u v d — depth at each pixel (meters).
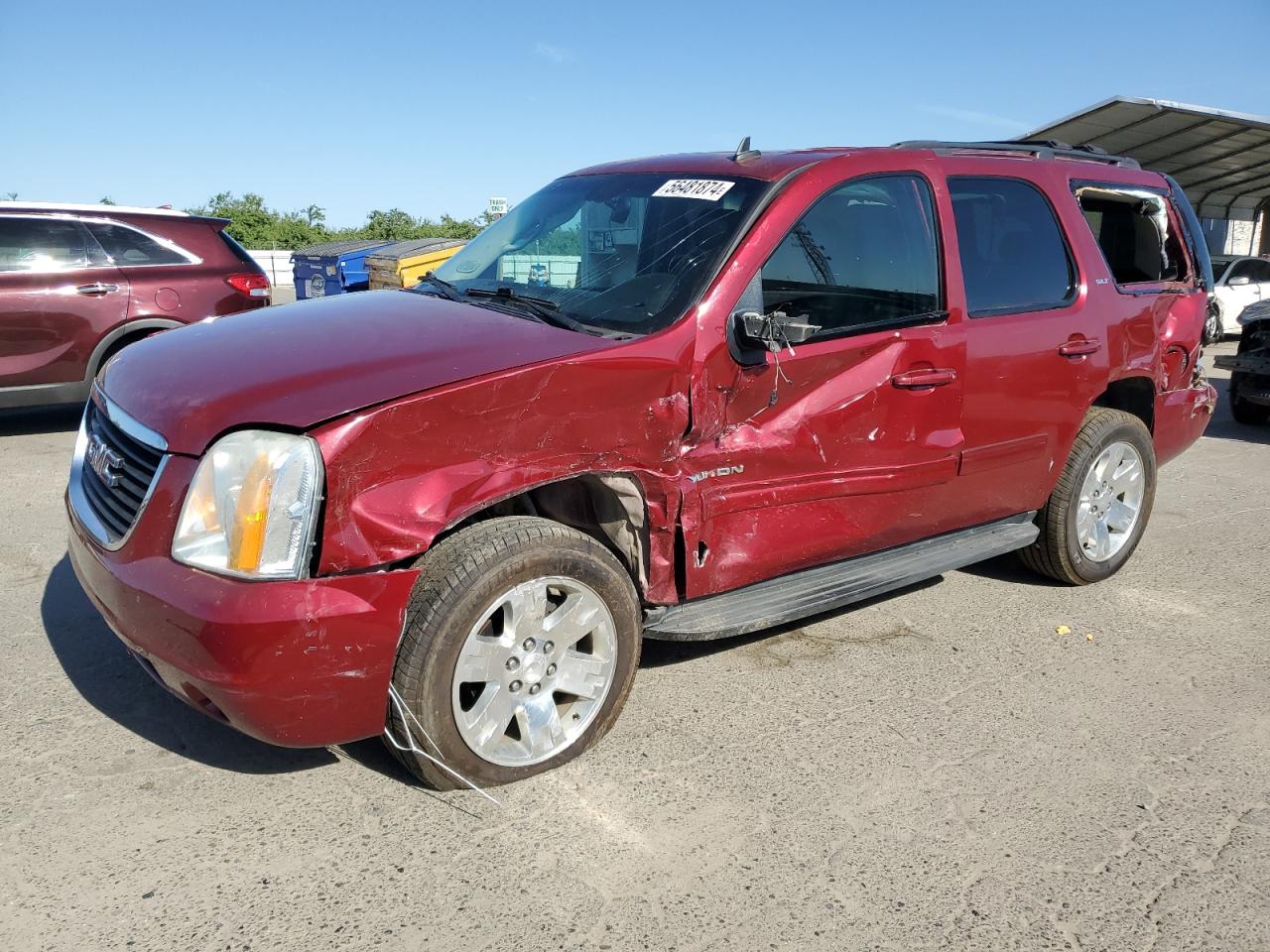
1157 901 2.60
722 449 3.29
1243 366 9.27
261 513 2.51
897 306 3.76
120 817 2.78
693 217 3.55
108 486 2.92
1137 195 4.93
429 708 2.74
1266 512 6.49
